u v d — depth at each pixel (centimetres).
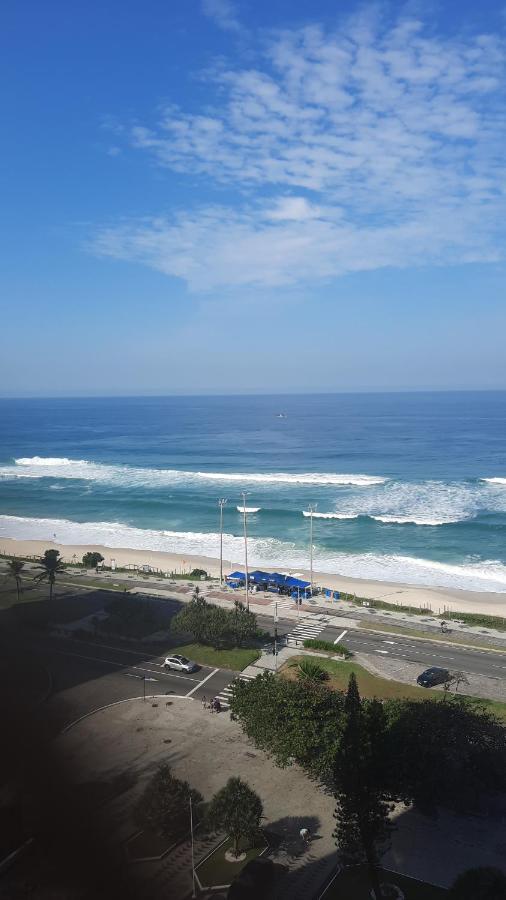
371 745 2977
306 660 5444
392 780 3256
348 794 2847
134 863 3130
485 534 10769
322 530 11162
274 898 2925
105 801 3597
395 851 3266
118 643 6034
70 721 4531
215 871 3098
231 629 5772
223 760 4097
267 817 3525
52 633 6284
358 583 8412
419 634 6406
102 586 7988
